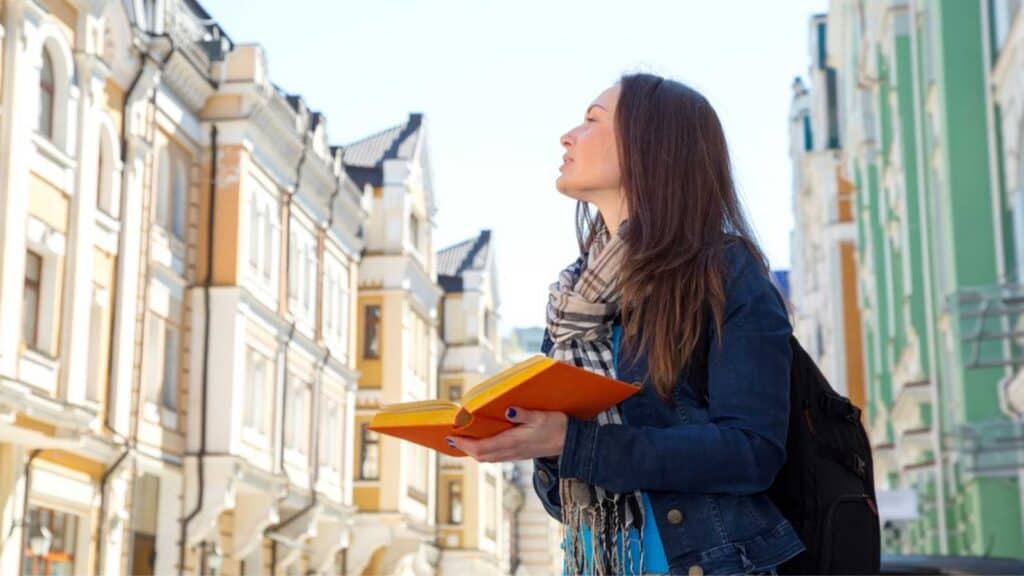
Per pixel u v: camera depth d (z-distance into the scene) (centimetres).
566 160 245
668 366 214
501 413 203
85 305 1886
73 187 1883
